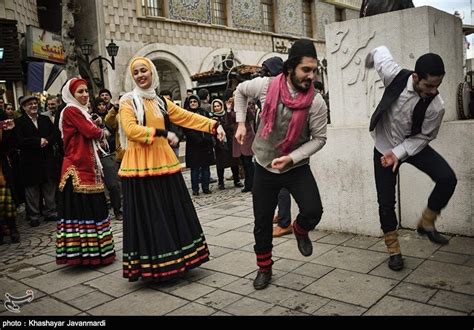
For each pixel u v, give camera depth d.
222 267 3.57
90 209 3.77
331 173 4.18
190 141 7.16
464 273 3.03
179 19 14.98
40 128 5.96
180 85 15.34
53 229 5.59
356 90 4.10
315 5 21.12
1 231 4.95
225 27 16.53
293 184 2.93
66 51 9.36
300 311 2.69
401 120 3.00
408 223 4.07
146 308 2.91
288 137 2.78
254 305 2.82
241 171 8.35
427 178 3.89
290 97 2.74
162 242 3.21
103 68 13.14
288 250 3.83
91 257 3.76
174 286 3.24
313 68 2.68
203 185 7.37
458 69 4.21
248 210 5.66
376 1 4.03
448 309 2.56
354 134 3.99
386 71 3.07
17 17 11.01
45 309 3.00
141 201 3.27
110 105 6.66
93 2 13.05
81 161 3.76
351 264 3.39
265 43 18.53
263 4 18.80
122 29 13.48
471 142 3.65
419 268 3.19
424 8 3.69
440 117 2.93
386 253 3.56
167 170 3.31
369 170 3.96
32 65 10.97
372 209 3.98
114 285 3.38
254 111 6.14
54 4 15.17
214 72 12.20
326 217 4.29
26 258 4.32
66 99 3.85
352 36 4.06
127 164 3.29
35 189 5.89
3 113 5.90
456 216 3.81
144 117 3.31
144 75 3.34
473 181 3.68
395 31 3.84
